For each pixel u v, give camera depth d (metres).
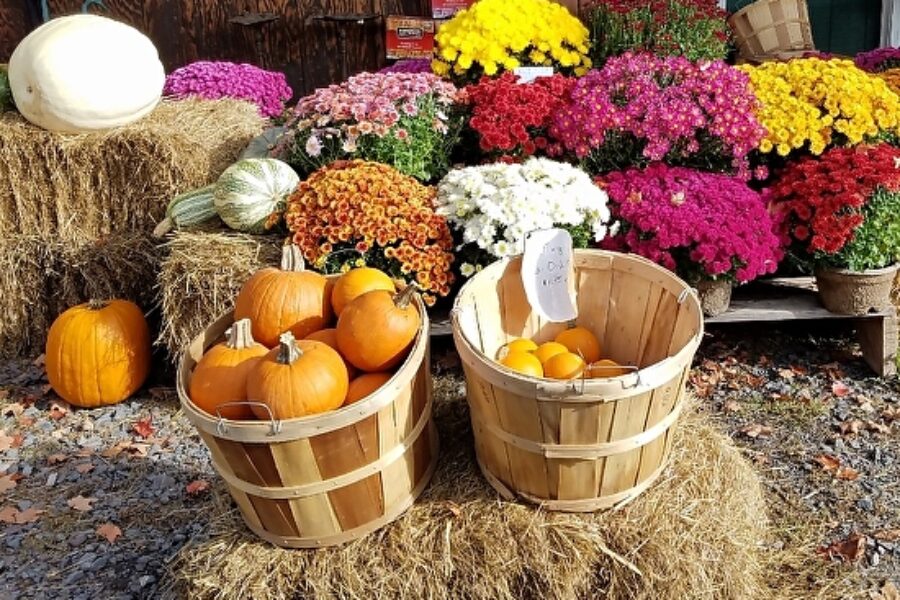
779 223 3.09
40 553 2.44
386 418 1.79
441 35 3.87
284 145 3.40
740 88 3.22
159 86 3.62
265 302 2.02
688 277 2.98
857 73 3.42
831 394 3.03
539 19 3.84
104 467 2.82
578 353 2.18
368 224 2.84
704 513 1.99
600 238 2.86
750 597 2.05
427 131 3.29
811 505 2.47
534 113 3.25
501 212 2.75
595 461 1.81
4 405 3.20
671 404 1.85
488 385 1.79
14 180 3.41
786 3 4.58
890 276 2.99
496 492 2.01
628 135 3.28
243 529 2.02
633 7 3.90
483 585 1.86
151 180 3.40
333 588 1.87
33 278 3.53
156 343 3.12
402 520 1.96
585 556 1.86
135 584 2.28
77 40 3.35
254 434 1.69
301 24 5.22
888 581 2.18
